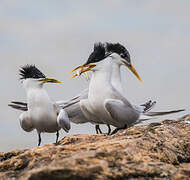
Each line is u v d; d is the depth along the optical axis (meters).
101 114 12.69
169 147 9.09
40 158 8.59
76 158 7.69
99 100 12.45
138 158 8.16
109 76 12.65
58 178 7.29
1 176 8.12
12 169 8.62
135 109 12.94
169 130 10.20
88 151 8.13
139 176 7.59
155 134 9.75
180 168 8.22
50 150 8.77
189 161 9.12
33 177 7.33
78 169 7.34
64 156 8.42
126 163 7.84
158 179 7.59
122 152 8.17
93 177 7.33
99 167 7.49
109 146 8.59
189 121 11.61
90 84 12.70
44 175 7.30
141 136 9.62
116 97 12.46
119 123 12.70
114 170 7.55
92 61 12.59
